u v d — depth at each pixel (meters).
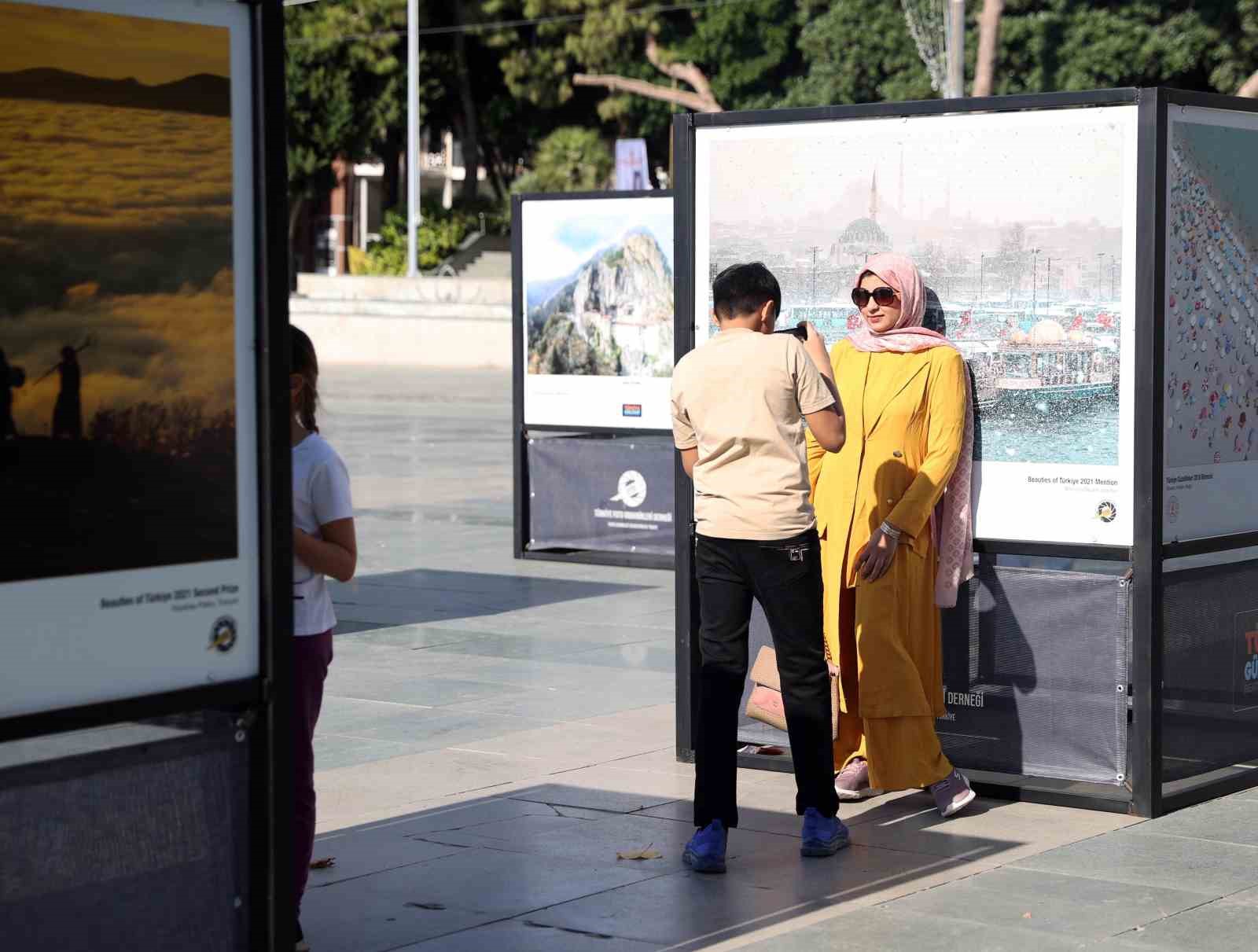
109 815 3.60
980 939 4.67
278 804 3.82
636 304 11.88
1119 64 34.50
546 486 12.36
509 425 23.78
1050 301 6.08
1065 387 6.07
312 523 4.50
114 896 3.61
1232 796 6.29
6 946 3.46
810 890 5.14
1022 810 6.10
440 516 14.65
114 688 3.53
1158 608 5.94
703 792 5.38
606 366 12.03
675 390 5.58
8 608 3.36
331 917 4.88
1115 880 5.22
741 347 5.46
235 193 3.68
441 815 5.95
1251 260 6.32
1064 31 34.75
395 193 50.75
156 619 3.59
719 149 6.68
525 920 4.86
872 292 6.03
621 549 12.12
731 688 5.40
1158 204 5.85
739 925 4.81
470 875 5.28
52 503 3.42
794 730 5.52
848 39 37.44
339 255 52.91
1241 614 6.39
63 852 3.53
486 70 48.84
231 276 3.68
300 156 45.09
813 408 5.39
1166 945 4.61
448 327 38.12
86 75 3.44
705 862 5.29
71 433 3.45
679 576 6.68
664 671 8.56
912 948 4.60
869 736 5.96
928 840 5.70
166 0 3.54
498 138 50.00
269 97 3.70
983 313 6.21
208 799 3.75
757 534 5.36
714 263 6.73
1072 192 6.02
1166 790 6.09
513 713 7.59
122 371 3.52
